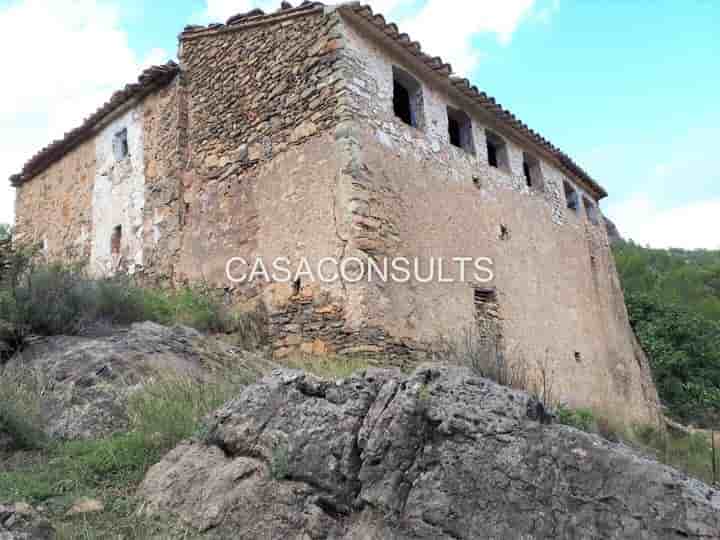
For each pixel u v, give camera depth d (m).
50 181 13.30
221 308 8.33
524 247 10.63
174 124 10.02
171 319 7.79
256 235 8.43
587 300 12.52
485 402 3.38
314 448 3.52
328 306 7.28
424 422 3.38
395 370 3.88
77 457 4.16
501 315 9.41
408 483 3.24
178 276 9.40
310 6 8.38
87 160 12.21
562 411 5.76
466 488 3.10
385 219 7.64
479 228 9.52
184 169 9.79
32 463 4.07
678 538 2.61
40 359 5.64
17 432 4.29
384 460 3.33
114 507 3.55
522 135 11.26
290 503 3.34
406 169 8.27
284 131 8.40
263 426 3.78
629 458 2.92
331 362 6.55
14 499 3.46
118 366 5.51
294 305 7.66
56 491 3.66
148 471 3.90
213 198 9.23
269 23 9.05
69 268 7.81
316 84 8.08
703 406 16.44
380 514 3.20
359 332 6.89
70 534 3.16
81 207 12.04
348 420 3.58
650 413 13.63
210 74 9.87
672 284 27.86
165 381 5.16
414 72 9.07
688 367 17.44
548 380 10.12
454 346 7.09
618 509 2.78
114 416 4.85
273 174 8.40
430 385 3.54
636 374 13.64
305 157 7.99
